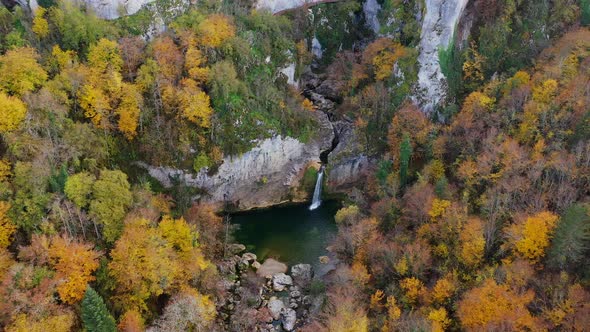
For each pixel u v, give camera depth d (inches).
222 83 3688.5
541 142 3058.6
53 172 2925.7
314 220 3880.4
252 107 3865.7
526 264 2541.8
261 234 3708.2
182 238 2945.4
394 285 2797.7
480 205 2997.0
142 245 2709.2
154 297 2839.6
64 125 3206.2
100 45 3491.6
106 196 2869.1
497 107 3555.6
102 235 2898.6
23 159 2928.2
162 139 3631.9
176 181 3713.1
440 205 2989.7
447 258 2842.0
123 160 3555.6
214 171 3777.1
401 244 2989.7
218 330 2915.8
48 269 2573.8
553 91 3304.6
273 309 3063.5
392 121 3976.4
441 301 2630.4
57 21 3572.8
